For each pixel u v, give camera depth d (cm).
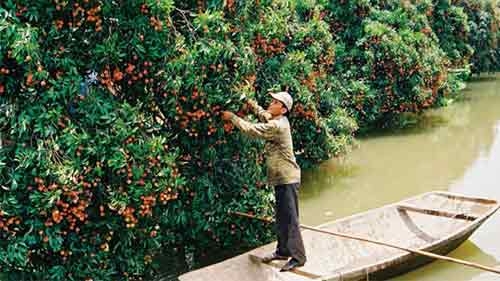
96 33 614
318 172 1183
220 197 737
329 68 1256
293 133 994
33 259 626
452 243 750
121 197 600
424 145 1393
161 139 615
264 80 834
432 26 1906
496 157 1277
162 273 745
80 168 575
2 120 569
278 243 672
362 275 665
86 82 627
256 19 749
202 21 645
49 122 570
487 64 2678
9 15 543
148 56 628
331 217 936
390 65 1416
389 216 841
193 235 746
